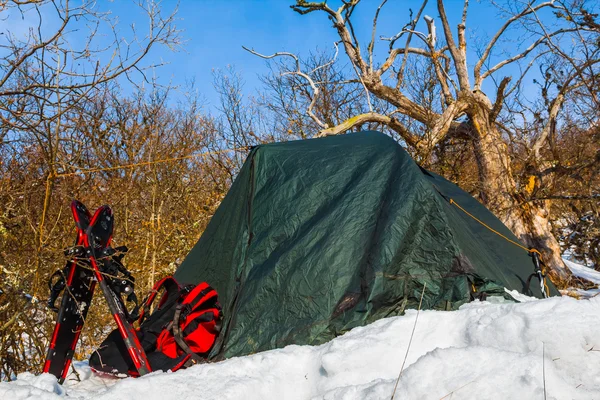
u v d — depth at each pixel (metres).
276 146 4.82
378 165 4.42
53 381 2.86
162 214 8.87
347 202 4.20
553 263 10.95
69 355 3.34
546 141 12.49
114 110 8.53
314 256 3.92
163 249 8.10
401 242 3.93
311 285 3.83
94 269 3.36
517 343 2.71
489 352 2.51
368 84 12.10
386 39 12.62
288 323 3.75
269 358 3.07
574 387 2.36
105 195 7.51
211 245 4.71
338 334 3.66
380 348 2.91
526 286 4.69
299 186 4.45
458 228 4.25
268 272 3.97
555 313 2.78
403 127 11.89
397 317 3.36
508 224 11.37
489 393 2.31
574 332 2.61
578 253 12.88
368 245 3.97
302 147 4.77
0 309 3.73
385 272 3.82
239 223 4.55
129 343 3.29
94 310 5.19
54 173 4.47
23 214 4.61
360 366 2.84
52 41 4.25
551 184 11.41
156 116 10.27
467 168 13.93
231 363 3.06
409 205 4.05
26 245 4.40
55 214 5.13
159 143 9.54
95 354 3.62
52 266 4.31
